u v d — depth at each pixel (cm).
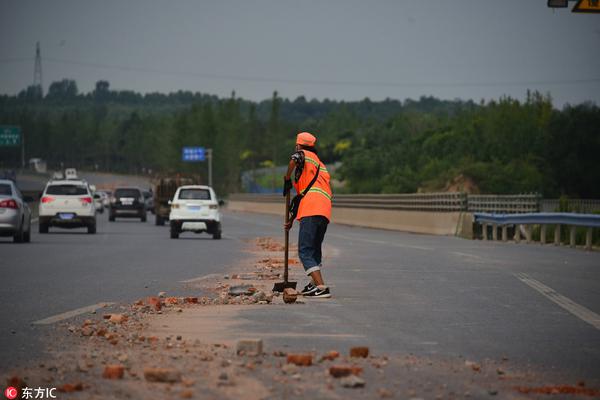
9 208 4916
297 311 2002
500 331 1725
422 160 18462
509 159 15488
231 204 19688
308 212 2295
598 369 1341
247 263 3591
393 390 1161
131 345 1498
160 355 1395
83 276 2961
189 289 2530
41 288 2548
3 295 2355
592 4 4547
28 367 1299
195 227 5844
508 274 3056
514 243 5684
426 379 1238
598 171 14075
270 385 1178
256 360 1343
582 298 2325
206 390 1145
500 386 1202
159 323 1788
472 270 3228
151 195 13200
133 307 2058
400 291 2467
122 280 2814
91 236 6138
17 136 17612
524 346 1545
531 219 5581
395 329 1730
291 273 3083
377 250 4556
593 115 14500
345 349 1481
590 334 1697
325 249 4641
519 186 13150
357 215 9456
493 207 6550
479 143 16300
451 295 2370
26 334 1630
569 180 14275
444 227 6944
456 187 13162
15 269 3244
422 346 1527
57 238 5769
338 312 1991
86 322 1773
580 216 4975
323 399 1104
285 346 1502
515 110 17838
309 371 1273
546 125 15962
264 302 2172
